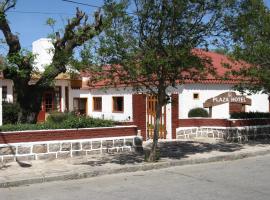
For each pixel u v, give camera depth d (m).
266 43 16.20
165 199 8.99
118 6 12.27
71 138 14.35
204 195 9.30
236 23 13.30
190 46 12.76
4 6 14.89
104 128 15.03
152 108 19.06
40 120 27.27
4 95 24.36
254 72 16.28
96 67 12.46
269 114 20.50
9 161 13.34
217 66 23.98
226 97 20.64
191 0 12.38
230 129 18.73
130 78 12.78
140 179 11.45
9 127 13.80
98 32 12.84
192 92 22.03
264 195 9.23
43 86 16.80
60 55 14.02
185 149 16.27
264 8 16.22
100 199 9.16
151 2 12.48
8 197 9.66
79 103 27.88
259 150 16.03
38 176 11.37
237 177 11.38
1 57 15.08
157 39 12.70
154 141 13.68
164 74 13.14
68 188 10.48
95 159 13.91
